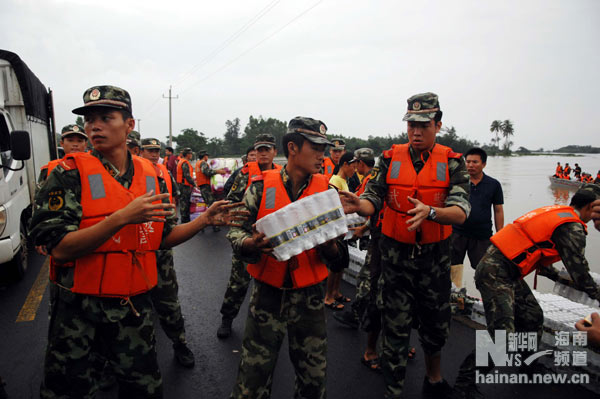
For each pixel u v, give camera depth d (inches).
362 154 173.3
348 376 128.9
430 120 98.3
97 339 76.1
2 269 216.1
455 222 95.0
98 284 69.9
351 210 96.0
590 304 149.0
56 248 65.3
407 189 102.3
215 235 349.7
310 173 83.4
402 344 107.7
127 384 75.7
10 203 199.6
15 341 151.7
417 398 115.9
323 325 86.0
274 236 73.0
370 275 132.3
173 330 130.7
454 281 181.5
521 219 114.7
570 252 105.2
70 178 69.0
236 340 152.9
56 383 71.8
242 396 81.7
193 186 375.9
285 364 136.7
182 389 120.4
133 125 78.7
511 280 115.6
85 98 73.1
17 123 239.6
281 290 83.1
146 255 76.1
